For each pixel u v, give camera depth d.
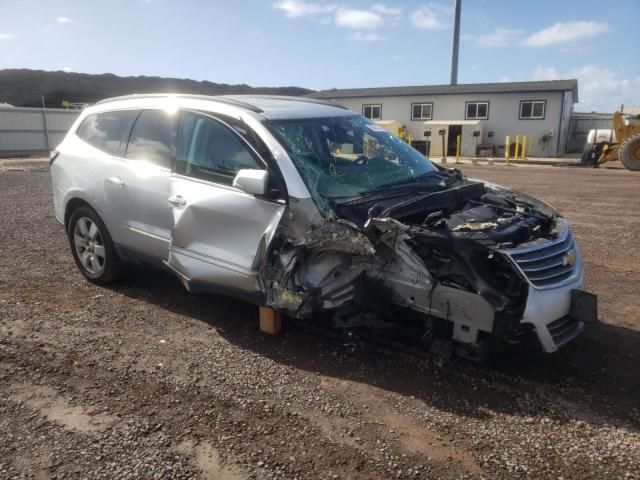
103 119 5.70
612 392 3.71
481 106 35.41
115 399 3.54
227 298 5.34
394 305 4.02
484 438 3.19
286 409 3.46
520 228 4.01
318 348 4.30
